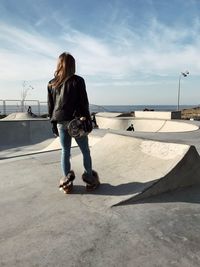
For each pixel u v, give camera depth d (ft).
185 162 13.91
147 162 15.03
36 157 21.83
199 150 25.57
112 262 8.18
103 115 117.19
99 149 18.61
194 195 13.07
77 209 11.63
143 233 9.71
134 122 93.20
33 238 9.54
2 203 12.61
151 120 90.22
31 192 13.82
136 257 8.39
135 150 16.53
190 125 64.75
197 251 8.66
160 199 12.56
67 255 8.55
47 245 9.10
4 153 45.11
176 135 42.55
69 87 11.96
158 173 13.71
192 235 9.58
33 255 8.59
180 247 8.87
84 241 9.28
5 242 9.34
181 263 8.09
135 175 14.21
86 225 10.32
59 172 17.03
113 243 9.13
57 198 12.84
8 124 57.21
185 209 11.60
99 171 15.48
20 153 44.14
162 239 9.33
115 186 13.55
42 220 10.82
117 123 92.84
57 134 13.26
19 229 10.17
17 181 15.67
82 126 12.13
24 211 11.66
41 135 58.90
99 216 11.00
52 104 12.69
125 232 9.78
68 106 12.13
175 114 95.45
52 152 23.93
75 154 24.66
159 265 8.02
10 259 8.42
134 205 11.94
